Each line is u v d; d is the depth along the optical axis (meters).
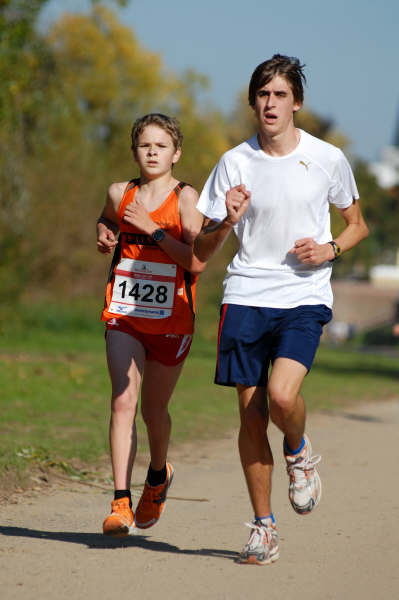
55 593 13.98
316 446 33.50
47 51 68.44
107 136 132.00
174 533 18.97
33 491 22.95
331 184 16.28
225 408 44.47
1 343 80.00
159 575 15.24
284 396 15.27
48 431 32.28
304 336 15.82
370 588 14.70
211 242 15.78
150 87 132.75
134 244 17.98
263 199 16.00
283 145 15.99
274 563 16.28
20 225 91.62
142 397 18.06
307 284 16.23
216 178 16.47
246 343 16.20
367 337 186.38
